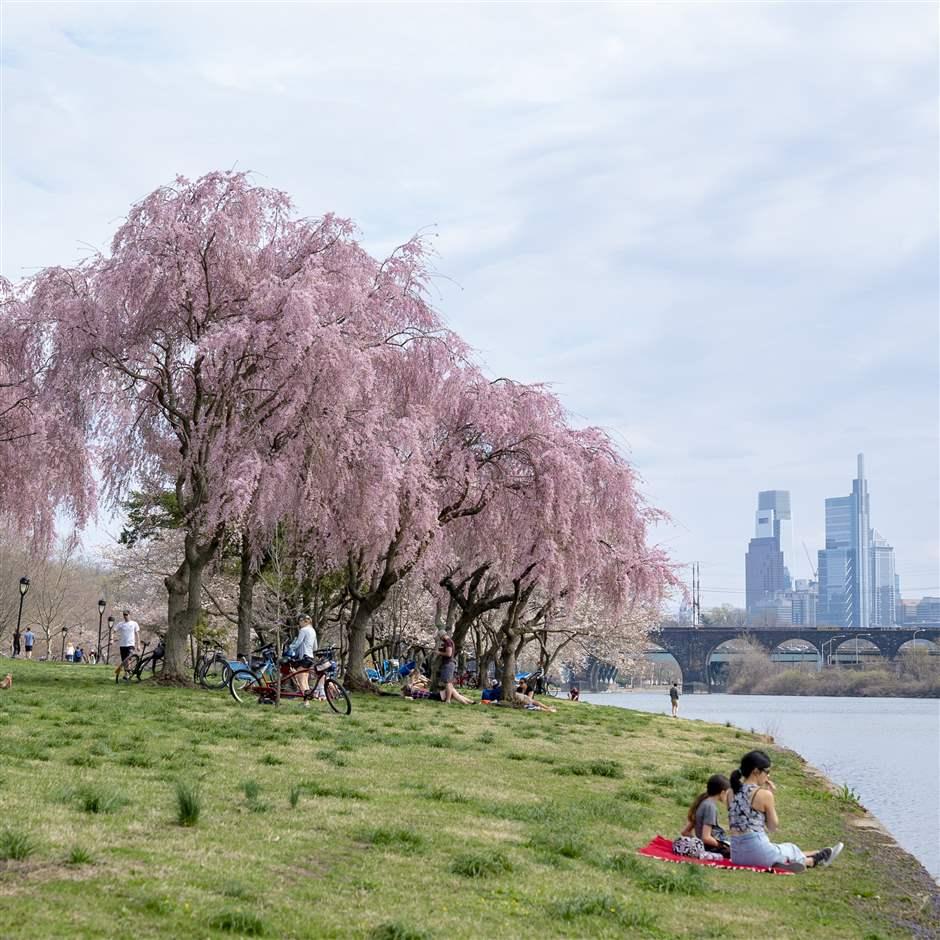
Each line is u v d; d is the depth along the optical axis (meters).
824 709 123.44
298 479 31.05
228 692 31.34
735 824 13.87
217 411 30.78
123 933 7.48
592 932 9.20
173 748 18.33
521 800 16.31
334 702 29.83
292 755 18.98
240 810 12.80
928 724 84.81
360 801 14.60
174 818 11.73
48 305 31.67
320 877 9.96
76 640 118.06
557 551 36.75
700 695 183.88
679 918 10.27
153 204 31.17
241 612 38.94
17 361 33.91
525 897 10.12
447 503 37.12
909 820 28.62
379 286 34.50
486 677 57.41
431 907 9.30
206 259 30.78
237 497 28.34
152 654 35.22
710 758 27.55
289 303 29.42
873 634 195.38
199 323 31.38
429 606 65.62
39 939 7.16
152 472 34.38
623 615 44.16
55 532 35.75
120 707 24.77
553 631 50.56
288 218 33.56
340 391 30.09
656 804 17.73
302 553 37.38
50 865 9.13
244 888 8.95
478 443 37.69
